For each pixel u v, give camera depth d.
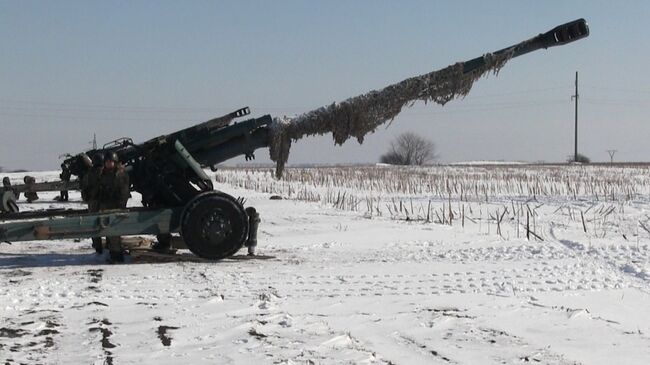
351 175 42.62
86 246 13.61
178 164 11.61
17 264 11.16
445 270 10.39
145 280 9.55
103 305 7.96
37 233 10.63
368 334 6.75
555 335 6.76
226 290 8.82
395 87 12.01
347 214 19.77
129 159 11.73
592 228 16.53
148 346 6.30
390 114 12.05
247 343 6.38
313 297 8.42
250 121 11.95
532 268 10.47
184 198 11.56
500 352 6.20
